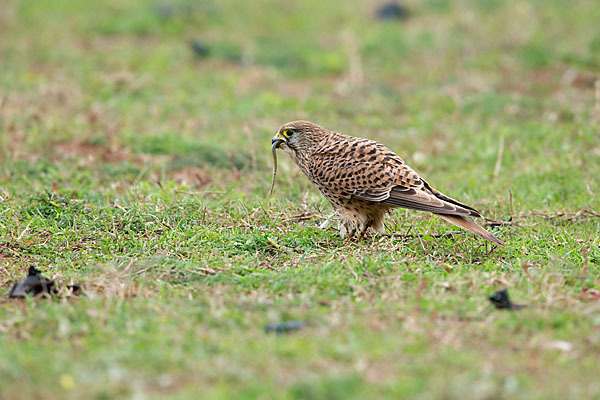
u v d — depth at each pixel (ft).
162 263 34.91
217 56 77.41
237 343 27.12
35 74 70.69
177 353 26.21
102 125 57.36
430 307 30.07
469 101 64.03
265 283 32.81
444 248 37.55
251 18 88.53
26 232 38.45
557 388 24.08
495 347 27.25
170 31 83.71
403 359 25.94
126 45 79.92
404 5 89.10
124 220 39.81
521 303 30.71
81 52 77.10
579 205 44.27
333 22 87.61
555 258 35.53
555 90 67.46
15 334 28.19
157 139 54.90
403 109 64.59
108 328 28.22
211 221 40.78
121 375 24.81
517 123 60.23
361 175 38.24
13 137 53.98
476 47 77.15
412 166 52.29
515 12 84.69
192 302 30.96
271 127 58.85
